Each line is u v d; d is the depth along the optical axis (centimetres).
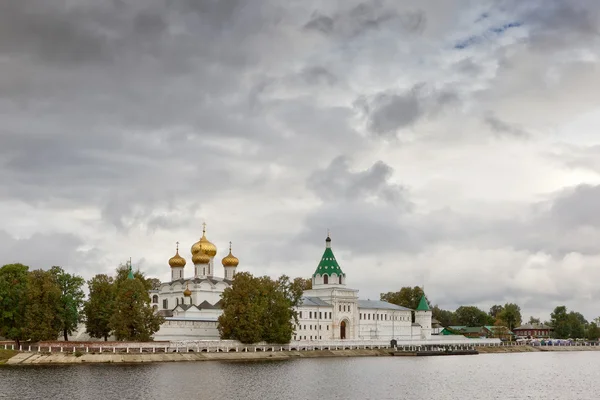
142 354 18888
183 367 16825
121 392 11850
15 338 19250
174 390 12194
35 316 18625
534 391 13338
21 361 17462
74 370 15650
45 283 18812
